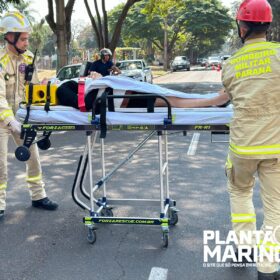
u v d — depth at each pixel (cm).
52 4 1898
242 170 338
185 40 7000
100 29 2428
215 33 6956
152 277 369
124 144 920
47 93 418
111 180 650
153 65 7644
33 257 411
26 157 420
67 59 1825
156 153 825
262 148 314
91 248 427
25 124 417
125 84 402
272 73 306
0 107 454
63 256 412
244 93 317
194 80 3422
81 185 494
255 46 318
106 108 399
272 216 328
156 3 2823
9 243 442
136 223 423
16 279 372
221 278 365
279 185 324
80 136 1036
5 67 479
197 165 730
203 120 383
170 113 385
